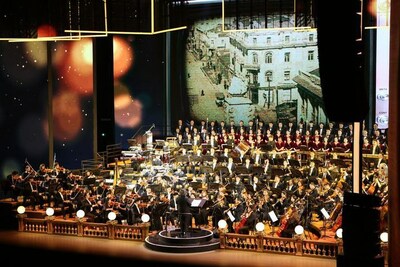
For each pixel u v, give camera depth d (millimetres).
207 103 35125
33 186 24531
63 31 24047
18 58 29094
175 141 31016
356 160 9930
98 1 24750
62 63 31094
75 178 25391
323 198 21234
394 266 9359
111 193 23125
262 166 25531
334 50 9812
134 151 29375
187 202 20531
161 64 35250
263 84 34000
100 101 32688
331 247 18547
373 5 26672
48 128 30359
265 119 34062
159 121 35406
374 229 9922
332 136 28594
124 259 10961
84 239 21375
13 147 29016
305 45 33062
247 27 33812
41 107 30062
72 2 24188
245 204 21188
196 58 35031
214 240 20359
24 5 24125
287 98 33594
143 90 35000
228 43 34438
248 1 33562
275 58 33688
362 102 9766
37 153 29984
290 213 20188
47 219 22172
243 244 19781
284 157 27156
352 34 9719
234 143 30234
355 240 9992
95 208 22500
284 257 18844
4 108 28641
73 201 23188
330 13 9797
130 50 34562
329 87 9930
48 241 20969
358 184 9977
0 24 24344
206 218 21922
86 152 31891
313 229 19641
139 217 21750
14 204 24078
